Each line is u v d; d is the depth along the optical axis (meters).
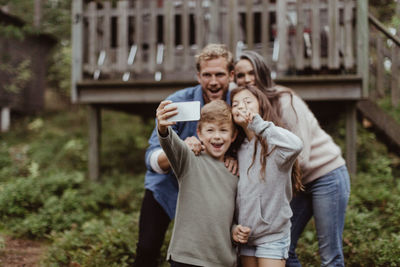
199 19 5.51
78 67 5.81
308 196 2.60
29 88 11.22
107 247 3.55
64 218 4.48
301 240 3.61
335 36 5.23
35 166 5.67
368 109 5.49
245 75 2.63
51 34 11.78
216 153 2.20
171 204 2.58
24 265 3.49
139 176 6.02
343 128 6.84
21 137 8.98
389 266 3.19
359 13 5.19
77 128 9.79
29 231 4.28
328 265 2.48
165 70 5.67
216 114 2.18
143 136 7.92
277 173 2.10
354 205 4.31
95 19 5.85
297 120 2.38
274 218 2.12
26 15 10.92
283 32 5.31
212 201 2.08
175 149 2.04
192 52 6.47
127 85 5.68
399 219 3.93
